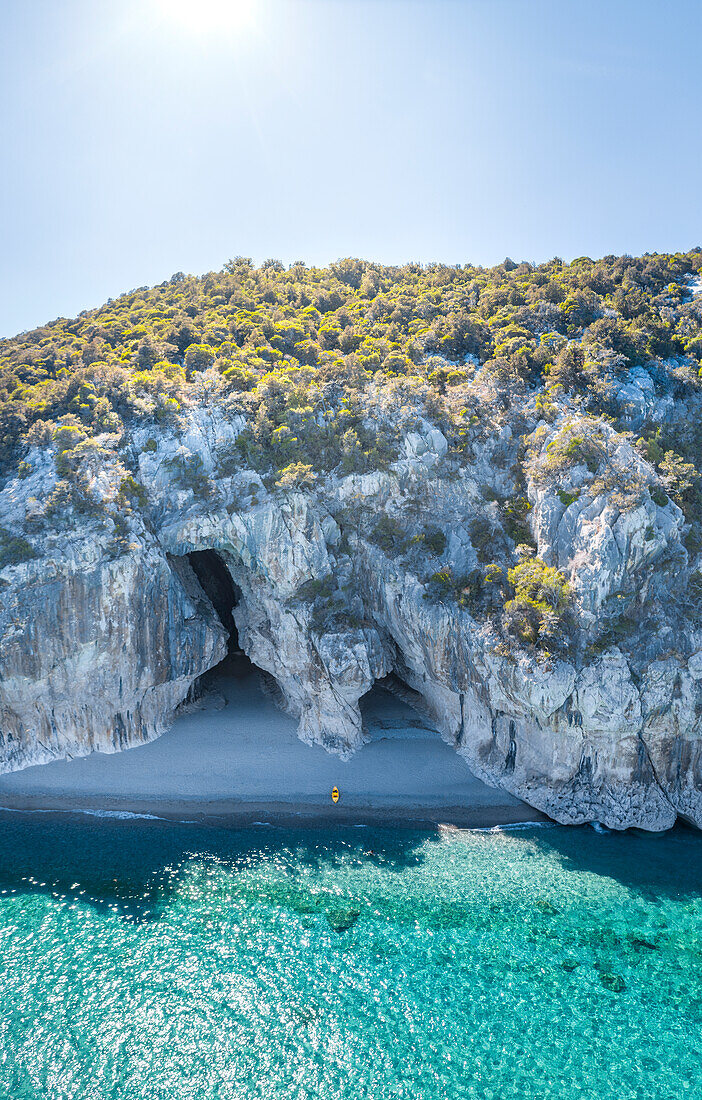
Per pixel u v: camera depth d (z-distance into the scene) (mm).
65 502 47406
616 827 42094
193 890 36531
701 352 62719
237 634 62906
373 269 95250
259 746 49094
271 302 82375
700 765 43125
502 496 53219
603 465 47750
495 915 34969
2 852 39094
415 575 49375
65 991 29859
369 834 41469
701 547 46500
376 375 59469
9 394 58531
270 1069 26484
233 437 54094
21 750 46312
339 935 33500
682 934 33875
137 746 48906
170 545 50438
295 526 50406
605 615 43688
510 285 79125
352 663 47562
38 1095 25266
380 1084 25938
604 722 41844
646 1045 27734
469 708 48156
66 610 45531
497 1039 27938
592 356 59562
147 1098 25266
